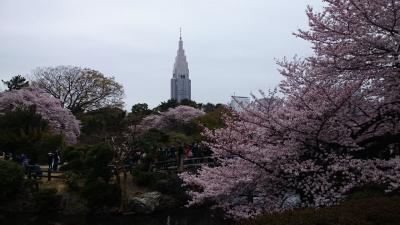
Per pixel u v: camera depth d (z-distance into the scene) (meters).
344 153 8.95
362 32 7.89
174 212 23.08
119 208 22.66
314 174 8.68
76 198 22.50
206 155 25.38
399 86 8.42
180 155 25.09
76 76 49.16
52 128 35.75
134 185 25.16
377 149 9.31
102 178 23.83
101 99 49.91
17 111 30.45
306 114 8.58
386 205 6.89
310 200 8.73
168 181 24.50
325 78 8.52
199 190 11.77
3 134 27.09
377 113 9.02
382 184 8.37
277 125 8.90
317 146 8.95
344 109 8.91
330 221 6.33
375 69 8.19
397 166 7.84
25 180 22.30
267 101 9.34
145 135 28.16
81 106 49.12
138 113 40.25
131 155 26.52
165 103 54.09
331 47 8.05
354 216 6.48
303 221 6.34
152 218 21.70
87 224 19.81
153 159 26.45
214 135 10.09
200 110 47.34
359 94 8.81
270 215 6.92
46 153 27.31
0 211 21.09
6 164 21.61
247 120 9.38
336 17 8.05
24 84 47.41
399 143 9.50
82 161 24.86
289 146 8.88
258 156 9.00
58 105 40.91
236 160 9.56
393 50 7.81
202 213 22.58
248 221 7.15
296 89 9.12
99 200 22.28
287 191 9.28
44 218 20.64
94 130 37.19
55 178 24.59
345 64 8.15
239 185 9.33
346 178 8.53
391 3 7.49
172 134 33.66
